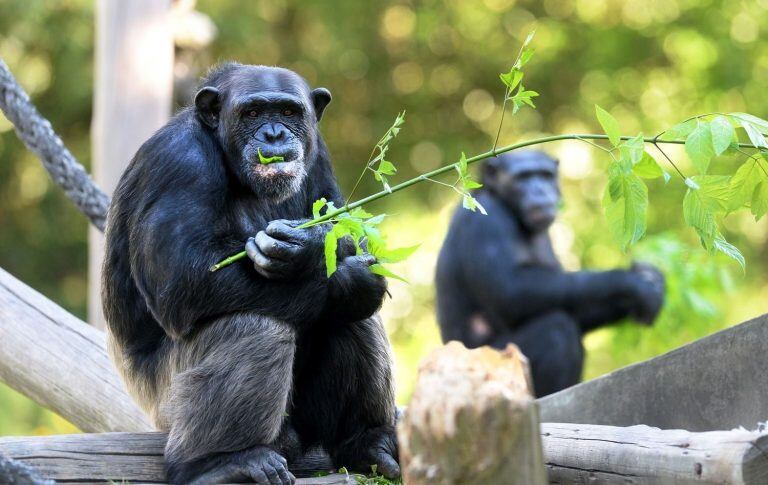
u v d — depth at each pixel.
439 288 22.12
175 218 9.55
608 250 31.48
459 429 5.92
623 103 34.12
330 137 34.84
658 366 10.38
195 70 18.91
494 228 21.30
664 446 7.92
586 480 8.66
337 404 10.44
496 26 34.84
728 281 21.06
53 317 12.61
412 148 34.62
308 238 9.38
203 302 9.39
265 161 9.93
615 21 34.75
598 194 33.12
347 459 10.35
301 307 9.48
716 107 33.31
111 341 10.85
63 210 32.78
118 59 17.77
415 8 34.66
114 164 17.70
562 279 20.83
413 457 6.05
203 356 9.41
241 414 9.13
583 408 11.00
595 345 28.89
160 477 9.38
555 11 35.06
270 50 33.84
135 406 11.79
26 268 33.34
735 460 7.15
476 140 34.84
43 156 13.30
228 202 10.37
